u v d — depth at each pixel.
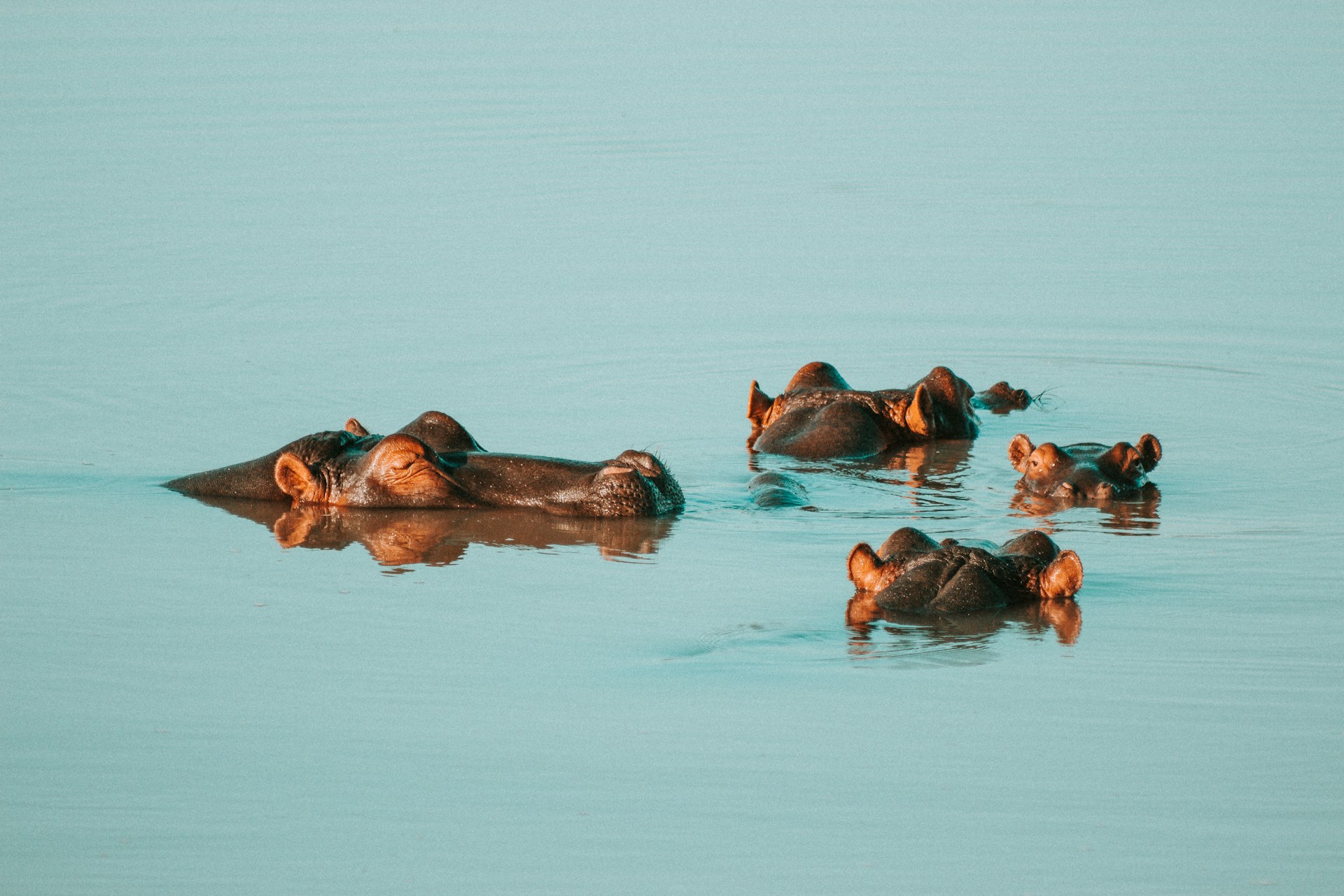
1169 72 162.38
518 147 130.25
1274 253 98.19
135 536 54.31
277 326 84.19
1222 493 59.38
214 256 97.75
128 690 40.47
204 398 71.88
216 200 111.94
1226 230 103.88
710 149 130.62
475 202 112.81
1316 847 32.03
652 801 34.16
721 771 35.47
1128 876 31.05
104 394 72.31
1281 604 46.31
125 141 129.62
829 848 32.16
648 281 94.19
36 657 42.75
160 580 49.50
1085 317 86.88
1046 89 155.25
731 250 101.19
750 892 30.55
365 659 42.56
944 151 129.25
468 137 133.62
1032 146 130.88
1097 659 41.94
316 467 58.91
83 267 94.81
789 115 143.62
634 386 75.31
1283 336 82.62
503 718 38.44
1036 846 32.19
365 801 34.38
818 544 53.44
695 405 72.94
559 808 33.88
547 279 94.44
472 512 57.75
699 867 31.50
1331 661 41.66
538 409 71.38
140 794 34.75
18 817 33.84
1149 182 117.56
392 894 30.72
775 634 44.12
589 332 83.81
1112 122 139.25
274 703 39.53
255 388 73.38
